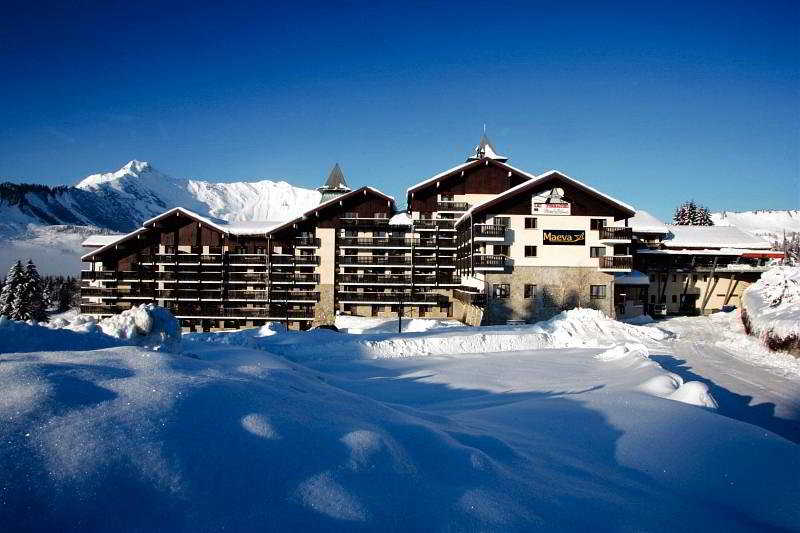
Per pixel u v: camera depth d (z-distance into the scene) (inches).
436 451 228.5
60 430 157.8
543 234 1710.1
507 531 174.9
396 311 2167.8
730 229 2251.5
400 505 171.6
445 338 1063.0
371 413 270.5
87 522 132.5
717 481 279.0
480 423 382.6
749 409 667.4
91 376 203.3
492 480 215.3
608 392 477.7
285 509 153.6
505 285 1700.3
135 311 433.4
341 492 166.2
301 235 2178.9
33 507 131.3
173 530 136.6
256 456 173.6
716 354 1102.4
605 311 1691.7
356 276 2144.4
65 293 3875.5
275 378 293.4
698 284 2094.0
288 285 2186.3
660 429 357.1
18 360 227.6
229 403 205.2
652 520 217.6
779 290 1311.5
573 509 210.1
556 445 331.6
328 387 323.6
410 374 759.1
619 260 1667.1
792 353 1035.3
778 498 261.9
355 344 992.9
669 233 2183.8
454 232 2134.6
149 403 186.2
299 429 199.5
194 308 2130.9
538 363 874.1
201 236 2199.8
